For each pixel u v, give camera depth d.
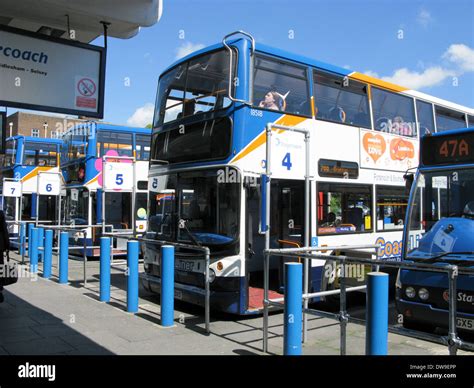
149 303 9.29
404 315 6.58
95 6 5.97
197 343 6.54
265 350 6.13
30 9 5.95
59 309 8.45
